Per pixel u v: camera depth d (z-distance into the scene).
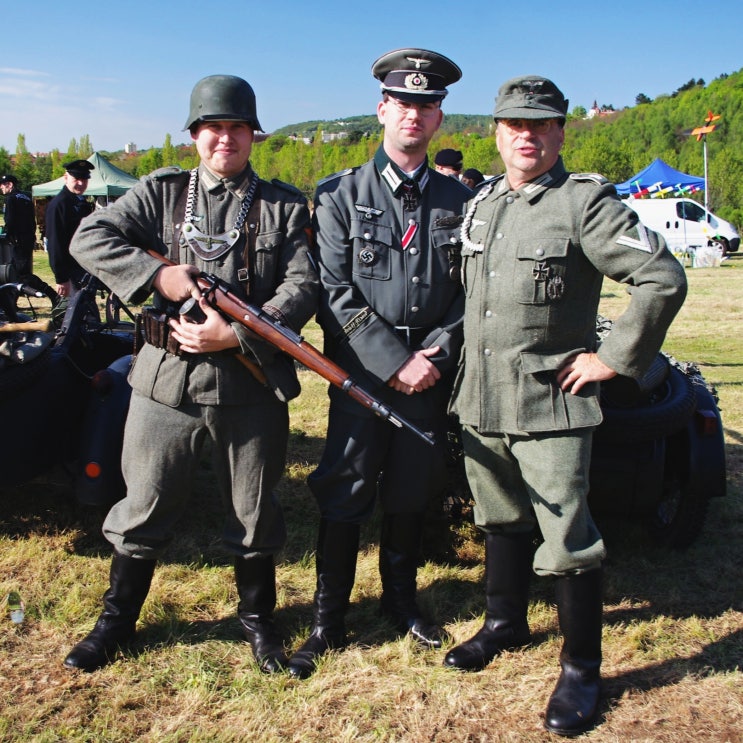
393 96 2.85
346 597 3.08
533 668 2.99
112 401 3.60
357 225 2.90
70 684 2.79
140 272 2.68
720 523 4.36
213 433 2.83
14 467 3.47
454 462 3.66
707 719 2.71
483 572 3.77
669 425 3.56
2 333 3.40
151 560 2.98
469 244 2.84
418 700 2.78
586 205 2.61
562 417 2.70
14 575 3.57
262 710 2.70
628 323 2.56
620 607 3.48
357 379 2.93
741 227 31.75
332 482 3.03
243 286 2.78
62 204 6.86
